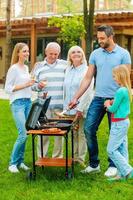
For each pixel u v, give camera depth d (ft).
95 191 21.34
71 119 24.50
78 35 68.13
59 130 22.39
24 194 21.06
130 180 22.84
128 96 22.57
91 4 60.44
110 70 23.68
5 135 35.63
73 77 25.38
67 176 23.04
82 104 24.71
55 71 25.68
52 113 25.89
